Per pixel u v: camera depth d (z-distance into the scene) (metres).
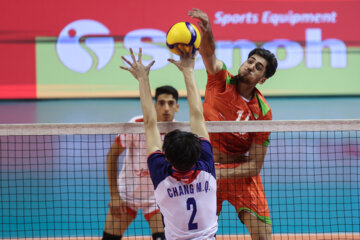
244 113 12.89
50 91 36.41
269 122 11.57
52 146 31.83
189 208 9.01
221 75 12.67
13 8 35.84
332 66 37.81
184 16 36.84
